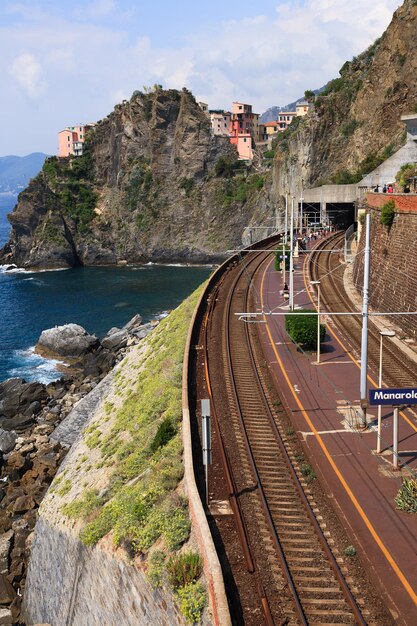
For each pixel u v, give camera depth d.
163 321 54.12
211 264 156.00
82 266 158.88
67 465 33.44
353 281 56.94
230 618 13.71
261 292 54.62
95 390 48.75
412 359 34.00
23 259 156.25
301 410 28.16
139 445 26.72
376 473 22.08
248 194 157.38
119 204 166.12
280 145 142.62
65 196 163.25
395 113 107.69
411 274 39.12
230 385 31.23
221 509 19.61
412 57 105.94
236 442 24.64
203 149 162.38
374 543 17.98
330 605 15.32
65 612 24.64
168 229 160.62
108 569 20.19
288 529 18.70
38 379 67.31
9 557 32.47
